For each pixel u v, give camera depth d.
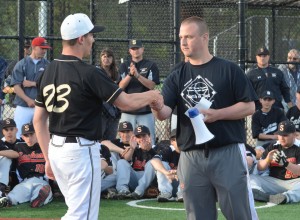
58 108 5.71
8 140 10.16
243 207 5.77
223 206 5.83
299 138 12.25
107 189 10.55
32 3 16.64
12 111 13.88
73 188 5.72
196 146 5.81
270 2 16.72
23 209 9.39
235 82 5.75
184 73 5.91
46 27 14.46
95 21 14.32
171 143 10.61
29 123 10.68
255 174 10.41
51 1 14.48
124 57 14.52
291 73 14.29
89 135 5.70
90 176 5.69
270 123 12.27
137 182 10.76
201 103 5.63
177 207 9.67
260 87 12.74
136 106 5.73
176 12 13.02
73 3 16.23
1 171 9.84
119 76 12.35
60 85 5.71
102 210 9.43
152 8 14.43
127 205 9.86
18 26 12.20
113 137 11.95
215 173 5.78
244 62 12.90
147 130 10.81
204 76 5.82
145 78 11.87
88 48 5.86
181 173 5.95
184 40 5.81
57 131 5.75
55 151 5.73
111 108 11.80
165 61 14.14
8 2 16.88
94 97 5.71
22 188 9.74
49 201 9.93
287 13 17.92
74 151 5.65
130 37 14.48
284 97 13.05
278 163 10.07
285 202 9.94
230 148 5.78
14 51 16.28
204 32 5.81
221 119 5.69
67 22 5.79
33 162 10.05
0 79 11.64
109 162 10.50
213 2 15.16
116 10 14.72
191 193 5.90
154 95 5.77
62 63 5.75
